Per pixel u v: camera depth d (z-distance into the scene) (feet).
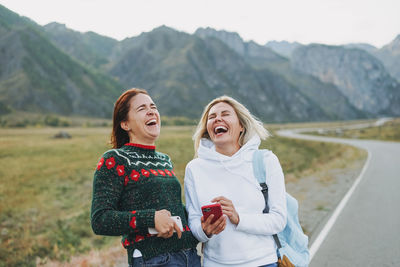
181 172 51.96
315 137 215.72
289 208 7.72
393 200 30.01
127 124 7.34
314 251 16.92
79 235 27.48
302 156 106.32
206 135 8.48
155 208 6.65
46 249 24.06
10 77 592.19
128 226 5.99
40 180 59.11
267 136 8.27
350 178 45.60
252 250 6.77
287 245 7.42
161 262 6.43
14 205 42.88
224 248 6.83
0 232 31.83
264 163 7.28
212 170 7.38
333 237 19.10
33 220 35.83
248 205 7.05
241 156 7.36
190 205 7.63
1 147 107.86
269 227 6.73
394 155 85.97
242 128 8.12
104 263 14.85
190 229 7.19
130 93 7.40
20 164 77.15
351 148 116.88
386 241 18.29
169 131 254.06
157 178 6.84
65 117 532.32
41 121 414.82
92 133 220.23
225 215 6.53
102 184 6.34
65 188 53.42
